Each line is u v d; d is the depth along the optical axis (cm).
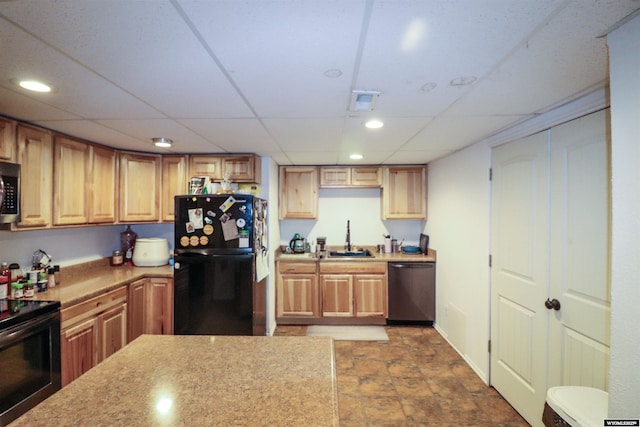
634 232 99
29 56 120
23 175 202
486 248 258
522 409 215
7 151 192
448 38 108
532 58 122
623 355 103
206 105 176
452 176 326
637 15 95
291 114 191
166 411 91
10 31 102
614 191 105
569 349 178
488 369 256
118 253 326
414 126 219
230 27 101
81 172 251
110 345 247
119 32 104
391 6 91
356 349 321
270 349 133
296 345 138
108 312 246
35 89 151
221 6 90
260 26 100
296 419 88
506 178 233
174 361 122
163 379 109
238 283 271
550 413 135
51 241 262
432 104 174
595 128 160
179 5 89
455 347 319
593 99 158
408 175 403
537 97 163
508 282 231
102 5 89
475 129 227
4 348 166
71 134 238
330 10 92
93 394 99
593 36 106
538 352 201
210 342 140
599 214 159
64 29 101
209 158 318
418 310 379
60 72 133
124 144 274
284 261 382
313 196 403
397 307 380
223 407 93
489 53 118
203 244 271
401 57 121
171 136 247
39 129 214
